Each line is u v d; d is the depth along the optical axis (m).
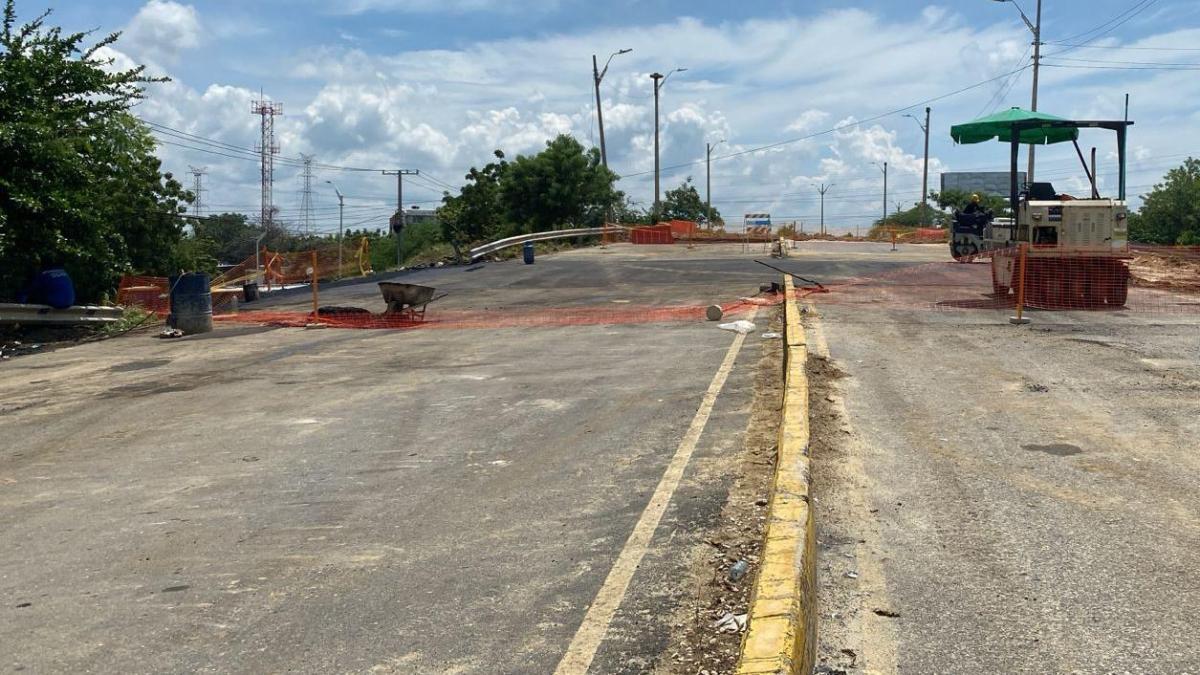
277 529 6.28
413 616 4.79
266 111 89.50
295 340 17.03
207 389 12.19
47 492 7.53
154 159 38.12
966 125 19.91
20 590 5.34
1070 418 8.66
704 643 4.33
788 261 35.16
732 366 12.05
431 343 15.95
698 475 7.08
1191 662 4.14
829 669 4.13
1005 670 4.10
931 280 24.11
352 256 45.50
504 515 6.38
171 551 5.91
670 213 95.88
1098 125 18.50
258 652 4.45
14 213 19.80
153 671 4.29
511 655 4.32
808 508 4.96
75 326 20.27
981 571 5.18
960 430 8.30
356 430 9.33
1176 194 56.31
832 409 9.22
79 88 21.86
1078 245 17.56
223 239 81.44
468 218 61.72
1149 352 12.18
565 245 53.97
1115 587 4.93
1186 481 6.70
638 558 5.44
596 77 60.47
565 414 9.65
